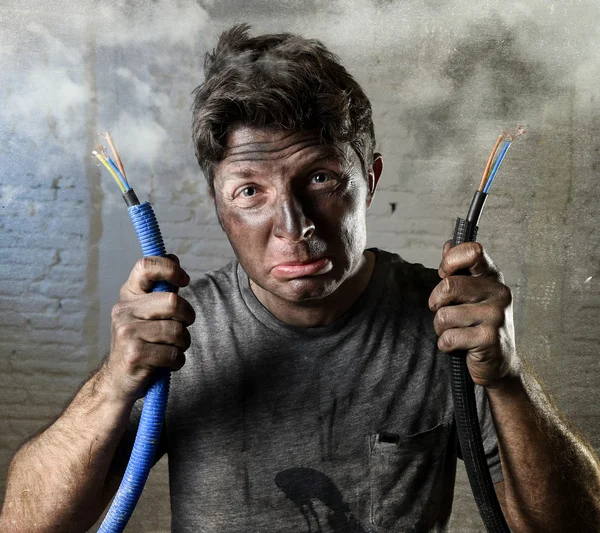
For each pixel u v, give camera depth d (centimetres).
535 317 239
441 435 89
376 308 90
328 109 73
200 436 89
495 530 72
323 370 88
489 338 70
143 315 73
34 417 249
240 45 79
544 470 81
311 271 75
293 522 88
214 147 75
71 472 81
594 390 237
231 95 72
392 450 88
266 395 88
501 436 81
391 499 88
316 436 88
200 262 246
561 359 238
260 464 88
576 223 239
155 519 229
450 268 72
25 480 84
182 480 90
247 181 75
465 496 221
